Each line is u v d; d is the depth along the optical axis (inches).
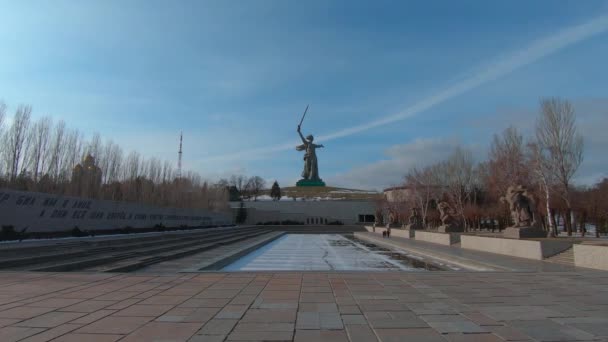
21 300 352.2
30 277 482.0
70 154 1537.9
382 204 3447.3
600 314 308.2
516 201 968.9
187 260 786.2
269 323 280.7
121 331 258.5
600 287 429.7
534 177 1724.9
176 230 2081.7
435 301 355.9
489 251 967.0
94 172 1691.7
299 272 532.1
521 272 546.6
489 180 2134.6
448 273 530.3
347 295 381.7
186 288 414.3
